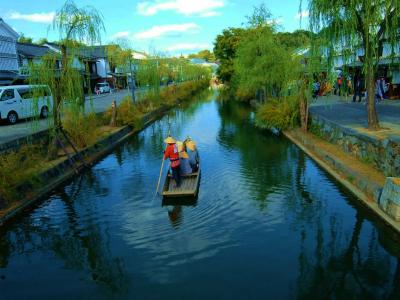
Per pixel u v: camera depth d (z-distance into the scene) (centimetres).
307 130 1914
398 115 1575
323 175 1260
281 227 886
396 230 789
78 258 792
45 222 973
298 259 741
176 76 6112
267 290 643
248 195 1106
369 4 1112
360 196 1002
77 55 1444
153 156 1694
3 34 3209
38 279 718
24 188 1095
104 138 1842
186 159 1216
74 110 1431
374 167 1123
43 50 4053
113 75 5975
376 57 1236
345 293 634
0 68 3161
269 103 2247
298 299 618
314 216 939
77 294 661
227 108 3706
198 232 876
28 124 1877
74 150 1473
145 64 3369
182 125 2645
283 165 1426
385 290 639
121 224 944
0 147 1188
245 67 2616
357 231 847
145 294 646
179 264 738
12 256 813
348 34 1174
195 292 644
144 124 2633
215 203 1053
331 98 2483
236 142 1936
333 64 1304
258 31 2750
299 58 1992
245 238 837
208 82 10031
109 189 1220
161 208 1037
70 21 1377
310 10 1281
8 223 957
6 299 651
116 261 763
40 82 1338
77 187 1250
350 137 1320
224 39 4944
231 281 672
